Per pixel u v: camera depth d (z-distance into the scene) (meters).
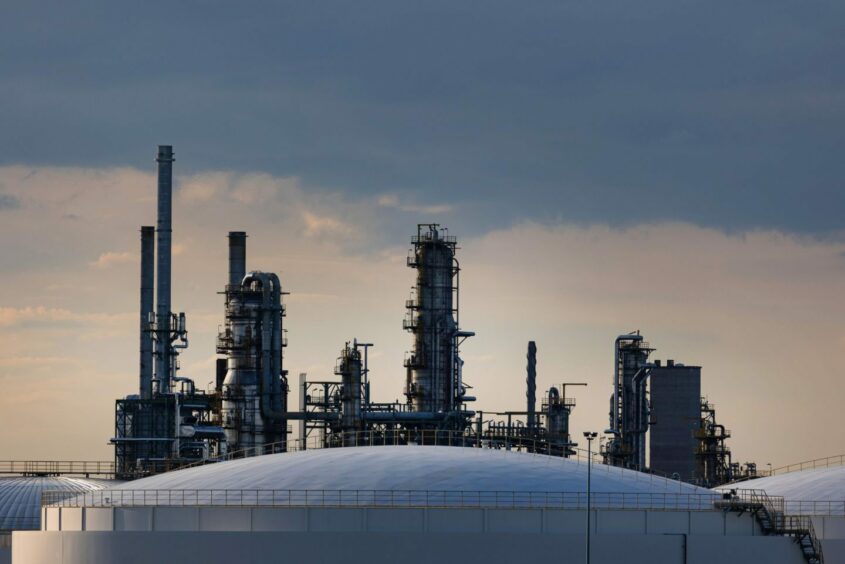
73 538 151.75
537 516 148.88
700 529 151.88
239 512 149.50
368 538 147.62
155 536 149.75
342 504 149.62
